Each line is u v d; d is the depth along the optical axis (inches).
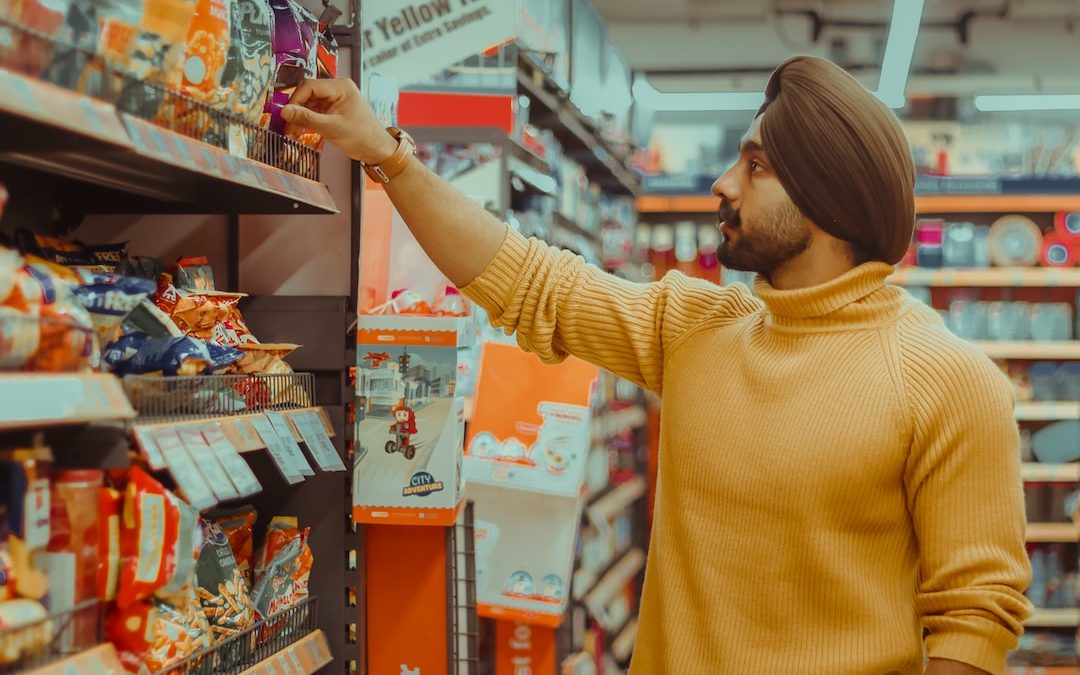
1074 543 253.9
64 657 47.9
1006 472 61.2
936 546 61.8
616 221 240.7
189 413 61.7
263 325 87.0
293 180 71.5
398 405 87.3
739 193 67.2
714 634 65.4
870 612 62.4
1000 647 60.2
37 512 47.9
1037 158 278.2
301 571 80.9
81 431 51.9
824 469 62.2
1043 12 282.2
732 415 66.4
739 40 307.3
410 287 94.7
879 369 62.8
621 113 237.6
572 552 136.5
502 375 136.3
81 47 48.3
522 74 144.6
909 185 64.2
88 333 50.2
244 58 64.6
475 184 137.9
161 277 71.0
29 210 74.9
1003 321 254.4
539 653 139.7
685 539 67.7
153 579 52.7
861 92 64.0
